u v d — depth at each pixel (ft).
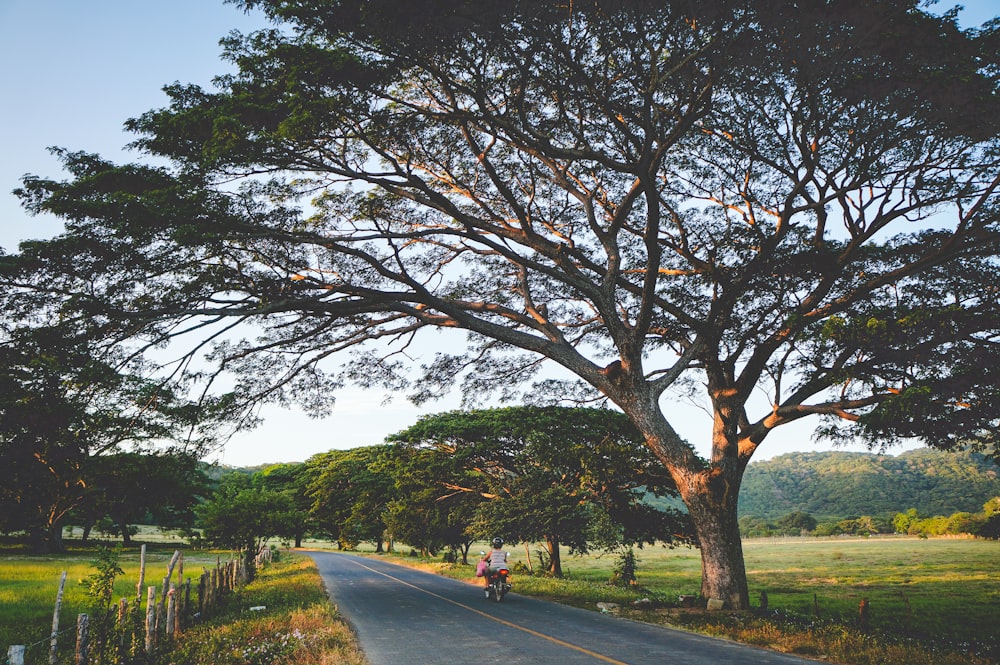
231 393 57.72
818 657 33.37
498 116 46.68
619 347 59.16
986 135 47.85
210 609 55.88
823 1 38.29
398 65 43.91
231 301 51.08
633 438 110.73
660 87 45.47
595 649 34.88
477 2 37.50
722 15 39.04
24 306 44.39
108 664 31.78
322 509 239.50
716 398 62.54
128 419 50.34
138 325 47.21
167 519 233.96
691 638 39.42
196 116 42.63
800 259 55.83
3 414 44.34
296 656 31.27
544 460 115.55
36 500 157.17
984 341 47.47
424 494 154.92
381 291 54.85
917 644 38.65
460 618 48.93
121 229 42.50
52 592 70.33
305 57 41.98
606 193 64.85
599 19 40.55
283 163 47.26
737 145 58.54
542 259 67.56
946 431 45.16
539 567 150.71
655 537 119.03
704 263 63.98
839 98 47.60
